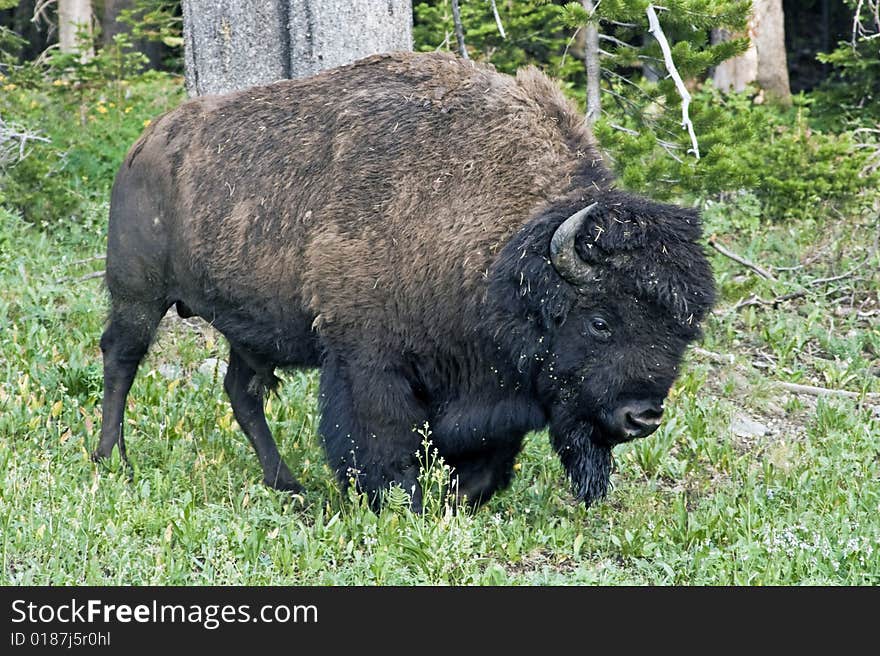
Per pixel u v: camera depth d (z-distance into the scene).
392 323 22.53
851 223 43.41
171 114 25.89
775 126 50.91
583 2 34.25
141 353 26.61
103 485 23.77
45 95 54.50
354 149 23.19
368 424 22.67
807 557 21.31
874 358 35.22
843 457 27.00
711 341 34.59
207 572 20.23
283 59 31.52
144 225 25.72
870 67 51.12
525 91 23.34
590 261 20.69
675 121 34.44
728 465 27.33
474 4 49.94
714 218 43.72
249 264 24.05
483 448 23.27
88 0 77.12
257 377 26.19
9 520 21.14
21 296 34.72
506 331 21.84
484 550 21.69
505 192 22.38
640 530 22.77
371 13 30.73
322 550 21.30
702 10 32.56
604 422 21.28
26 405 27.39
